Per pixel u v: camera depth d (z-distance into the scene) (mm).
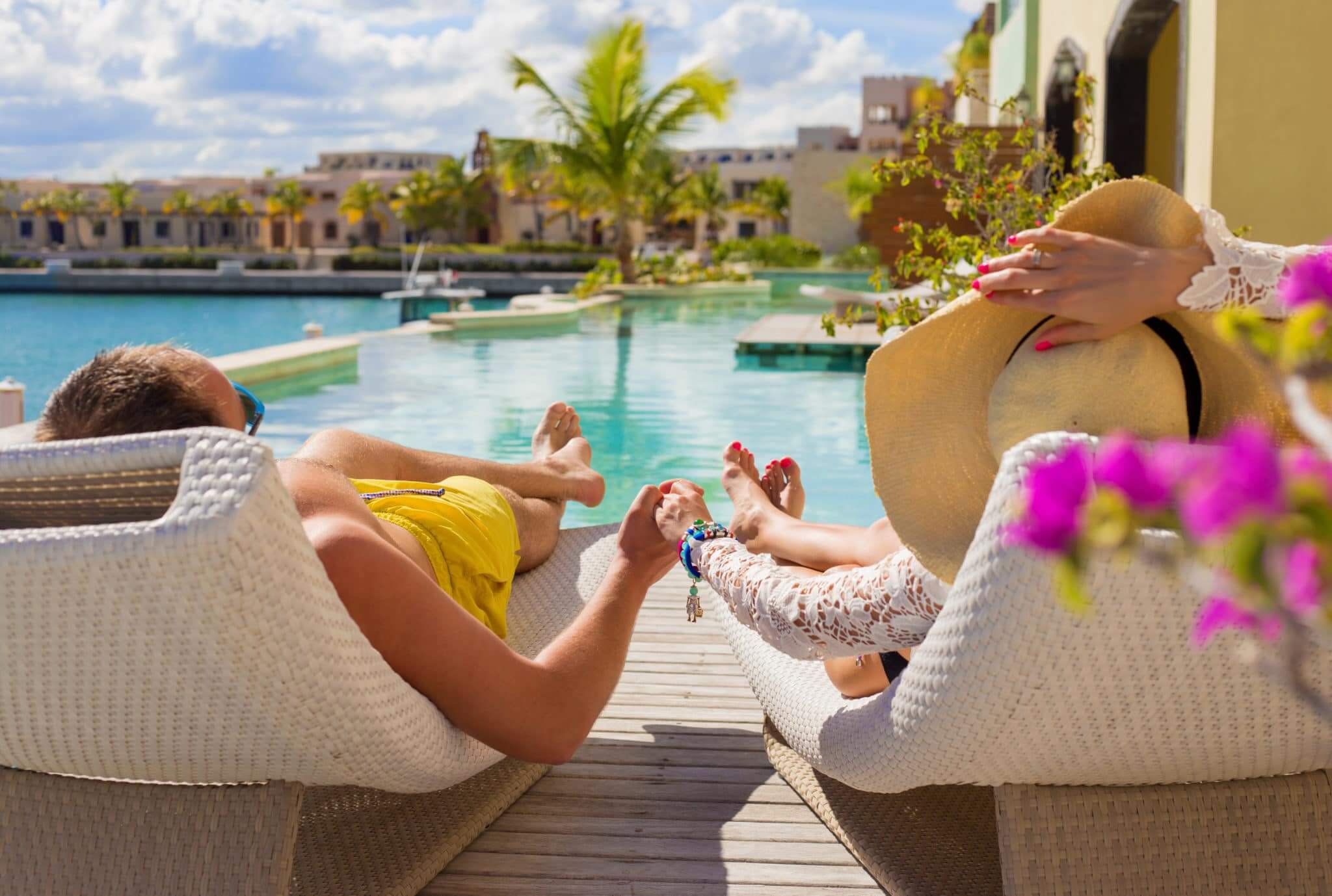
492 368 9664
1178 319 1285
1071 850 1368
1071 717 1219
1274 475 433
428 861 1689
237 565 1094
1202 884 1378
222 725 1237
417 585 1430
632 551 1829
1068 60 11422
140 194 62000
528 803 1987
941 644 1229
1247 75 6316
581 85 20172
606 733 2289
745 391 8328
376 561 1399
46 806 1394
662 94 20219
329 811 1828
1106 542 493
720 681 2580
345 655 1234
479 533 1949
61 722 1245
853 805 1902
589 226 57094
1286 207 6359
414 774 1436
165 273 28688
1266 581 422
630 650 2785
